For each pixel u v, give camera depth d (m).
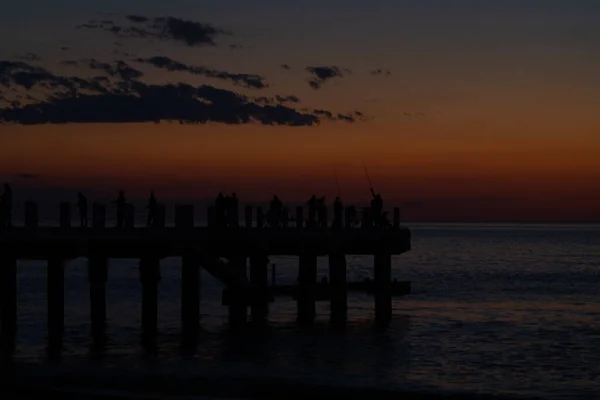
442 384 30.59
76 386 28.27
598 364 34.50
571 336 41.69
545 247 162.62
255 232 36.22
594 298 60.47
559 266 99.31
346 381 30.28
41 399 26.48
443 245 172.88
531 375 32.44
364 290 39.41
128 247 33.81
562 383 31.17
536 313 51.03
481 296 61.22
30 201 34.06
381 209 39.56
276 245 36.75
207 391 27.92
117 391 27.66
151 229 34.41
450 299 58.81
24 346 35.28
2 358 32.94
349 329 41.22
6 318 35.44
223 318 44.97
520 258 118.44
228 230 35.00
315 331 40.53
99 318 36.38
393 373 32.00
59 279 35.41
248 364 32.47
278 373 31.02
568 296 61.97
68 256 33.31
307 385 29.16
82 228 34.25
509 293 63.84
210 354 34.25
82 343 36.16
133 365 31.80
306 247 36.62
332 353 35.16
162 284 68.00
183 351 34.69
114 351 34.50
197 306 35.09
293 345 36.75
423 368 33.09
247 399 27.17
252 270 40.44
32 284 64.31
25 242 33.31
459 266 98.94
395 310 51.50
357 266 96.44
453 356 35.66
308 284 38.06
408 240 40.19
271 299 35.56
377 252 38.78
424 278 79.31
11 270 35.41
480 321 46.78
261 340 37.78
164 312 48.16
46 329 39.69
